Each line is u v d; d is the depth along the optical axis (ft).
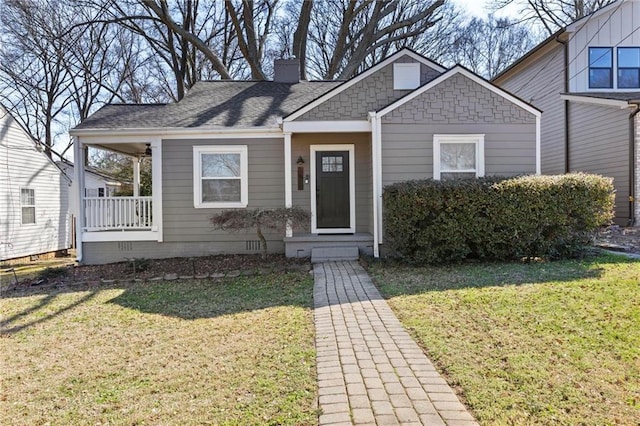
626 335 11.66
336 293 18.79
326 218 31.42
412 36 64.13
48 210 47.06
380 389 9.36
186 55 65.72
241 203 31.19
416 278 20.75
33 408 9.59
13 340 14.66
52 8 59.88
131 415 8.98
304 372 10.53
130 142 30.96
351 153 31.22
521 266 21.97
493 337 12.20
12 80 65.05
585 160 39.91
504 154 27.48
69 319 17.08
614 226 33.19
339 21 73.46
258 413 8.68
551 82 45.14
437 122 27.30
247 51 58.18
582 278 18.21
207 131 30.60
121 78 73.87
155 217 31.12
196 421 8.54
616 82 41.70
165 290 21.66
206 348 12.80
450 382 9.63
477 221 23.29
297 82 40.93
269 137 31.17
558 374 9.73
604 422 7.82
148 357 12.37
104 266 29.81
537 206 23.20
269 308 17.02
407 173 27.32
